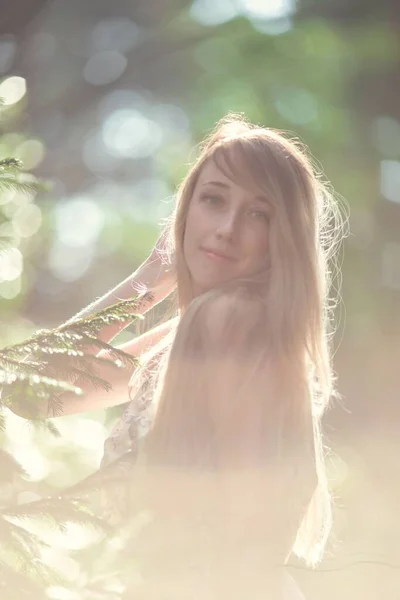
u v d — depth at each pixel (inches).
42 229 191.3
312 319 94.5
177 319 105.6
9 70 470.9
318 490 100.3
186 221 100.1
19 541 70.1
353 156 508.4
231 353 90.0
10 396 72.9
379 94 517.0
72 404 105.3
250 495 88.3
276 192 94.3
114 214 493.0
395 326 492.7
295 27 520.7
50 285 382.9
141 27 554.3
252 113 476.7
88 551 74.1
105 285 466.0
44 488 129.0
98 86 550.0
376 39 505.0
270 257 95.7
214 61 521.7
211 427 90.0
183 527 86.0
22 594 69.2
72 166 535.8
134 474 87.7
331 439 410.3
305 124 481.7
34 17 450.3
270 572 88.3
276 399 90.0
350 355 476.4
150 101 562.9
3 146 112.3
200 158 100.2
